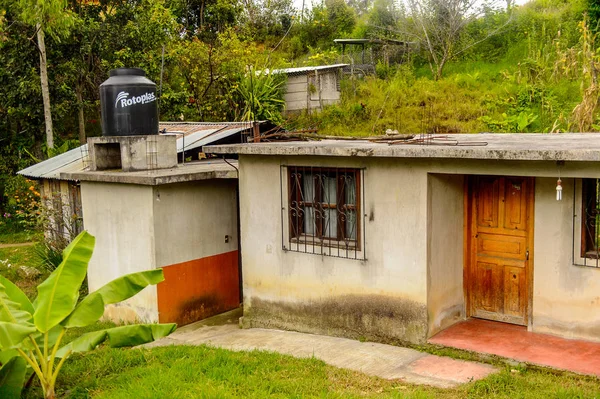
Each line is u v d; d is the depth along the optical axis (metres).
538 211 7.38
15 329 5.71
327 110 20.31
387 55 24.05
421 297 7.51
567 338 7.26
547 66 20.19
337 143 9.03
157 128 11.17
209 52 20.19
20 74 17.98
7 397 6.19
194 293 10.25
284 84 21.16
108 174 10.06
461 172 7.10
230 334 9.02
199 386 6.38
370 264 7.98
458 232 8.04
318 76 20.61
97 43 18.47
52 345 6.73
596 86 15.32
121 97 10.70
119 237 10.17
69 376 7.18
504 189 7.78
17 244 16.69
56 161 14.52
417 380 6.38
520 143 7.59
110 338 6.30
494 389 5.93
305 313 8.76
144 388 6.37
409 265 7.60
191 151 12.75
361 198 8.02
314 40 29.36
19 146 19.41
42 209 13.88
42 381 6.36
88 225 10.70
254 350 7.60
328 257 8.41
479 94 19.91
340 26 29.33
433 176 7.48
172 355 7.66
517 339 7.34
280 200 8.87
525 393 5.80
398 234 7.67
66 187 13.73
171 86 20.69
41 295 6.23
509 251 7.80
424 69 23.33
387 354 7.36
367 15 29.00
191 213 10.17
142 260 9.84
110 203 10.24
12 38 17.55
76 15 17.42
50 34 16.44
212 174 10.02
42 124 18.75
